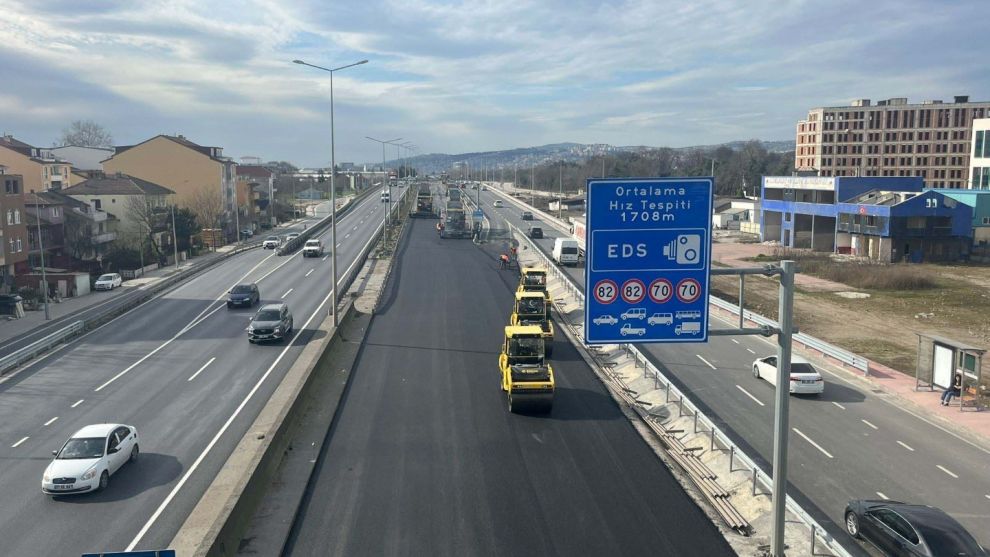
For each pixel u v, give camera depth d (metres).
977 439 26.05
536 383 26.70
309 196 198.50
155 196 89.25
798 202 90.62
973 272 70.06
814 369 31.12
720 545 17.39
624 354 36.41
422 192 123.00
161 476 21.83
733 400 30.02
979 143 91.00
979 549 16.33
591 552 16.95
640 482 21.06
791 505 18.12
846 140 144.38
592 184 16.44
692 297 16.73
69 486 20.11
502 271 66.81
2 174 60.06
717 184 179.12
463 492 20.30
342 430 25.48
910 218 75.12
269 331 39.19
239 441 24.73
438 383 31.52
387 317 46.31
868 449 24.83
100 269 71.50
